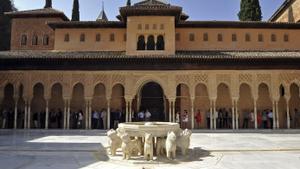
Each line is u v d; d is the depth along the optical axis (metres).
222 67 23.69
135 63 23.80
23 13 30.22
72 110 25.44
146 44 24.86
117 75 23.81
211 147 13.92
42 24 30.39
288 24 26.64
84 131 22.23
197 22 26.39
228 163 10.20
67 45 26.86
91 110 25.11
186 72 23.70
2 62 23.91
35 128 24.73
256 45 26.83
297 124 25.19
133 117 24.78
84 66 23.86
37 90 25.83
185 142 11.34
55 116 25.05
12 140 16.88
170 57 23.12
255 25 26.69
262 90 25.73
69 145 14.63
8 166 9.72
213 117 24.28
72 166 9.73
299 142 16.05
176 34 26.97
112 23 26.56
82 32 26.98
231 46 26.78
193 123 23.61
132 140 11.17
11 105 25.64
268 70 23.69
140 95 25.92
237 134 21.02
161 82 23.69
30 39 30.23
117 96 25.66
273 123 23.33
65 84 23.81
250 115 25.05
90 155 11.81
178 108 25.52
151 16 25.14
